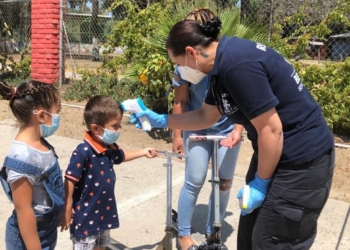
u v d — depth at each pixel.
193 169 3.17
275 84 2.04
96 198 2.72
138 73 6.82
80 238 2.75
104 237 2.89
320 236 3.71
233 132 3.14
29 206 2.20
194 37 2.12
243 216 2.42
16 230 2.36
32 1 9.72
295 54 6.93
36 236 2.25
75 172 2.64
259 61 1.99
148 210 4.18
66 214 2.65
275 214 2.14
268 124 1.99
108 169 2.76
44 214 2.31
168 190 2.75
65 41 10.24
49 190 2.30
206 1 6.05
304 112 2.10
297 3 7.49
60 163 5.42
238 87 1.98
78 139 6.59
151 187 4.73
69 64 10.73
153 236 3.71
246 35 5.90
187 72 2.27
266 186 2.15
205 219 4.02
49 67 9.80
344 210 4.22
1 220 3.87
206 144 3.16
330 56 7.00
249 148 6.21
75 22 10.59
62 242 3.56
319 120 2.16
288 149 2.09
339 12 6.64
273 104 1.97
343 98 6.48
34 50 9.85
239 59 1.98
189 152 3.19
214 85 2.12
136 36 7.76
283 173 2.12
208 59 2.16
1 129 7.01
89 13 10.67
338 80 6.47
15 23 11.97
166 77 6.36
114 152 2.82
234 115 2.15
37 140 2.27
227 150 3.22
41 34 9.74
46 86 2.28
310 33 6.81
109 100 2.65
